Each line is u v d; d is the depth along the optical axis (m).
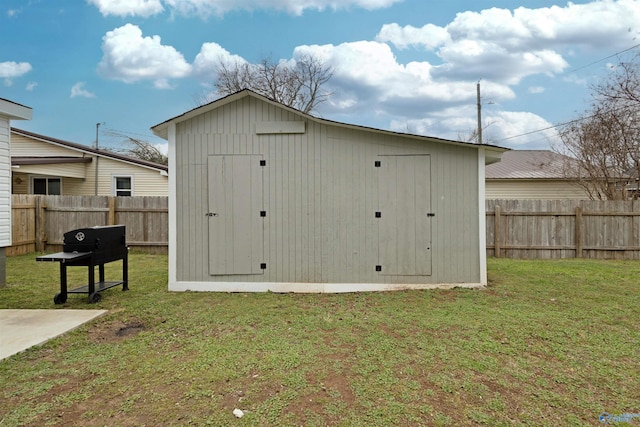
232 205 6.01
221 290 5.97
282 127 5.98
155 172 13.81
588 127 12.77
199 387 2.71
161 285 6.28
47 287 5.99
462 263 6.01
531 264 8.20
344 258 5.99
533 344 3.57
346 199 6.00
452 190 5.98
